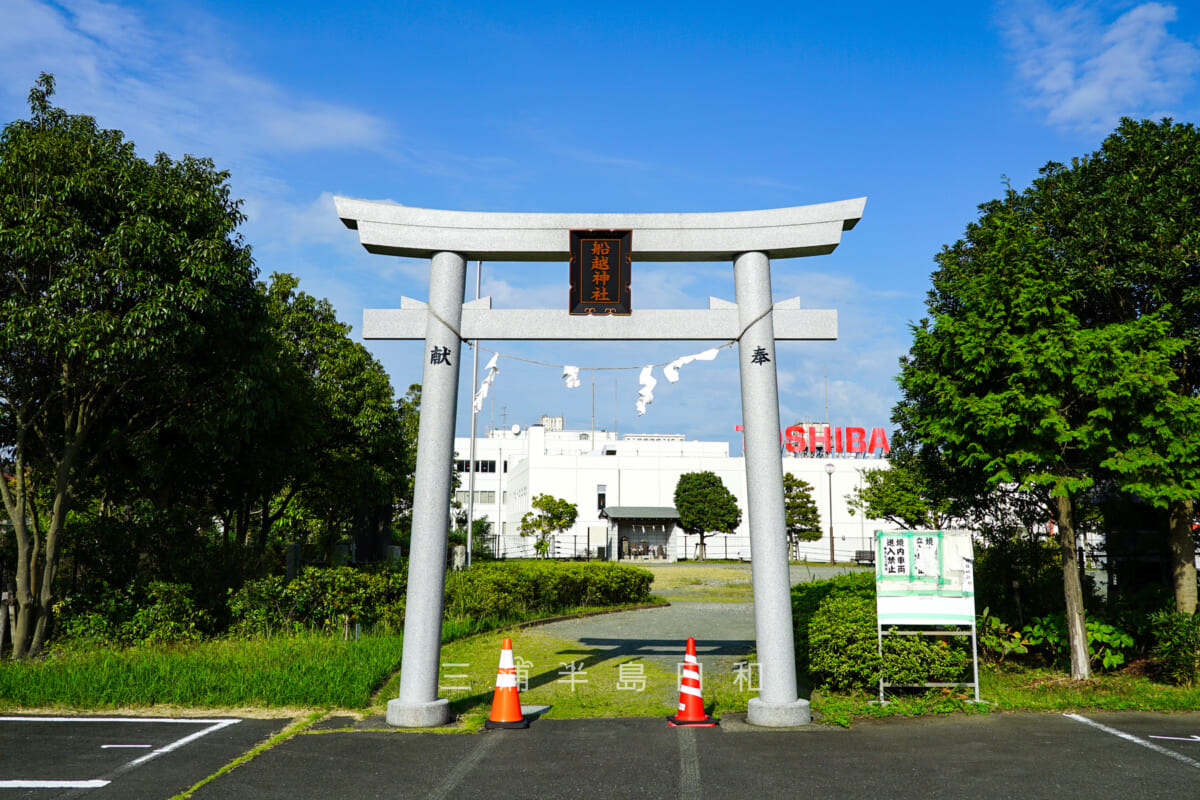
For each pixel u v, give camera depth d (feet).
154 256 37.60
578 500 196.24
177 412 44.27
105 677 31.37
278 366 52.26
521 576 58.39
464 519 178.50
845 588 42.11
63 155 37.52
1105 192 35.81
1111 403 31.71
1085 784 20.94
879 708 29.66
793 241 30.14
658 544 194.90
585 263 30.40
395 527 117.08
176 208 39.78
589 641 47.11
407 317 30.32
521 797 20.04
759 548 28.84
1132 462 31.07
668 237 30.53
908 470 43.57
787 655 28.19
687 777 21.66
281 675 32.17
